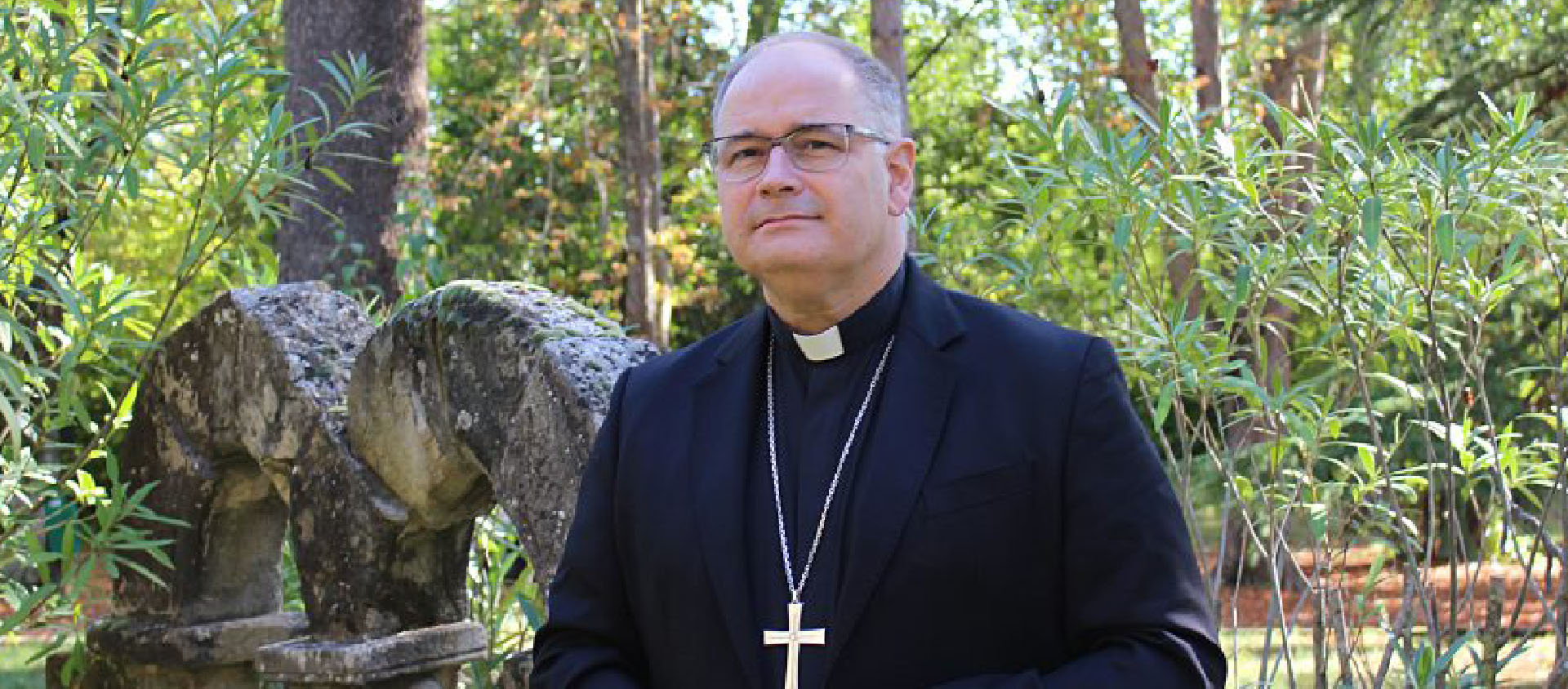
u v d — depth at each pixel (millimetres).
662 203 21734
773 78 1891
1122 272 3689
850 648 1786
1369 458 3465
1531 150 3244
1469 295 3361
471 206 18891
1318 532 3391
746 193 1899
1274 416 3492
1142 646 1738
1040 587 1807
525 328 3125
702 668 1883
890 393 1873
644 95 18344
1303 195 3371
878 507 1802
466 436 3207
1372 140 3119
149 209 11359
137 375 3947
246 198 3680
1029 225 3643
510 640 4621
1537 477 3525
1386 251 3494
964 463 1807
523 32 18719
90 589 4340
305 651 3438
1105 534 1774
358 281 7555
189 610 4125
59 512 3861
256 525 4191
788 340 1980
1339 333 3498
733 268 22469
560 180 20531
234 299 3867
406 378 3363
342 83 4078
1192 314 10000
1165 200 3439
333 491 3549
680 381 2051
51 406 3945
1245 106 10016
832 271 1886
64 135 3404
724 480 1920
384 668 3416
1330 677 5199
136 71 3646
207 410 3947
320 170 4055
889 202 1953
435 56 24266
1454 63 9000
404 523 3463
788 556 1878
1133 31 14383
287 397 3703
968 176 22875
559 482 2959
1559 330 3359
